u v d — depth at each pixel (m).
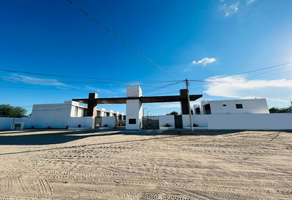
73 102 28.58
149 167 4.54
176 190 3.07
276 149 6.84
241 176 3.77
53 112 28.30
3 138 11.84
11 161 5.21
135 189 3.13
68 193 2.96
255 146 7.63
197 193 2.94
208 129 18.41
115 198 2.78
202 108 27.39
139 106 20.62
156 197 2.80
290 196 2.77
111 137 12.15
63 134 14.91
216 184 3.32
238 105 22.08
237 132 14.46
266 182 3.40
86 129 21.97
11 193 2.95
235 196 2.81
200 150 6.89
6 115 33.47
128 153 6.40
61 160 5.34
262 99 21.92
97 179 3.65
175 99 21.48
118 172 4.12
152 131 17.36
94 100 21.97
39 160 5.34
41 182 3.47
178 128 20.09
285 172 4.02
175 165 4.72
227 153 6.23
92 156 5.91
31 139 11.17
